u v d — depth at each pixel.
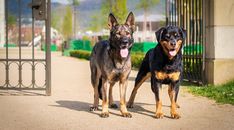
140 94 12.14
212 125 7.80
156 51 8.54
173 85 8.58
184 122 8.09
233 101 10.41
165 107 9.84
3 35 36.03
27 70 21.33
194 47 14.68
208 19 13.73
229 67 13.23
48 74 11.88
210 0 13.58
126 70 8.64
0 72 19.88
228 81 13.24
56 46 67.00
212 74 13.34
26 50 46.88
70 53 44.66
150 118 8.52
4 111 9.29
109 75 8.62
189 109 9.49
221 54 13.36
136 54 27.81
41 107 9.83
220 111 9.23
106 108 8.75
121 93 8.80
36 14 11.88
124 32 8.38
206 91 12.10
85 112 9.23
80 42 51.69
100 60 8.92
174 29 8.24
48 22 11.84
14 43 50.38
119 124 7.93
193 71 14.55
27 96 11.71
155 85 8.59
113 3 49.34
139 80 9.60
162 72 8.41
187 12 15.36
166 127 7.66
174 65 8.38
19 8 12.23
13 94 12.11
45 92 12.58
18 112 9.17
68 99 11.22
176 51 8.27
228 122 8.05
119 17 48.66
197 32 14.52
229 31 13.36
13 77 17.61
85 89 13.53
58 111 9.32
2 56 29.78
